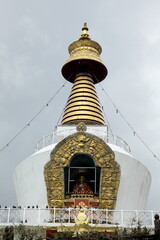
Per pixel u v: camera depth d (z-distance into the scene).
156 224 14.03
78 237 13.96
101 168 21.02
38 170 21.67
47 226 17.36
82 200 20.39
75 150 21.36
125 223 18.55
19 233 15.71
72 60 28.94
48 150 21.89
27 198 21.50
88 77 29.31
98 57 29.55
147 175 22.69
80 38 31.16
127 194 21.16
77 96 27.75
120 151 22.03
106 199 20.38
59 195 20.61
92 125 25.09
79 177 22.66
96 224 16.98
